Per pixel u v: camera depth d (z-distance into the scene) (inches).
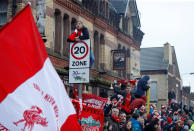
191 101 2588.6
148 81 458.3
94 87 887.7
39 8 618.8
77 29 311.6
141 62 2052.2
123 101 420.2
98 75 922.1
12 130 149.9
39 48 161.8
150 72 1991.9
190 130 515.8
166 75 1962.4
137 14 1211.2
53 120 160.7
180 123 589.3
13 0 617.3
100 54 967.0
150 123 384.8
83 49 297.0
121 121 348.2
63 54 765.3
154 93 1964.8
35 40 160.4
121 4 1139.3
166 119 577.6
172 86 2075.5
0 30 152.8
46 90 161.5
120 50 996.6
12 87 152.3
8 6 621.6
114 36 1061.8
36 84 158.9
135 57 1254.9
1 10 631.8
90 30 889.5
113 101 362.6
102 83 904.3
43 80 161.2
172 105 741.9
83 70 295.9
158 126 385.4
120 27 1098.1
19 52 155.6
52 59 695.1
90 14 885.2
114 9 1106.7
